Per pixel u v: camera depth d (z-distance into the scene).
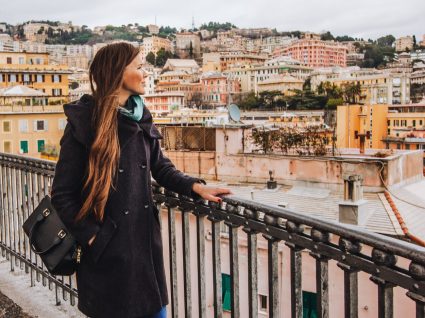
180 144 23.00
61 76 92.19
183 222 2.93
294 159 19.44
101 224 2.40
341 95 198.62
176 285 3.10
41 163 4.26
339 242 1.95
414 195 16.94
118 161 2.38
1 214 5.27
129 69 2.45
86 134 2.37
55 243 2.47
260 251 12.02
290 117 117.81
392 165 17.31
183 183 2.68
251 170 20.59
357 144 78.44
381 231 12.93
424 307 1.64
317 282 2.06
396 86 197.50
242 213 2.50
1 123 67.88
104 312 2.47
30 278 4.76
